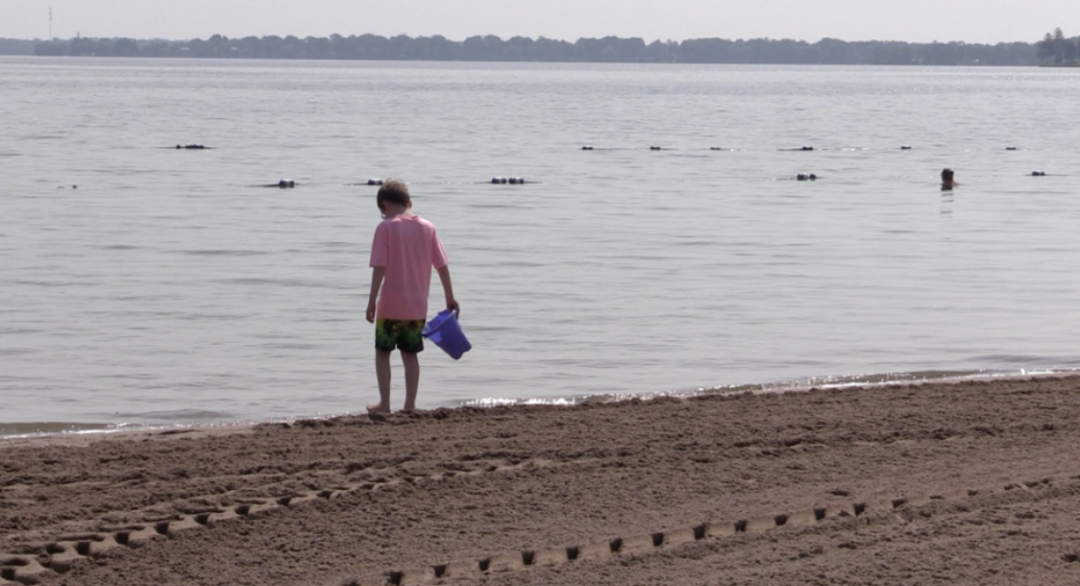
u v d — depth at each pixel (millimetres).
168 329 19750
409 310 13656
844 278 25484
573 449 11453
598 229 33781
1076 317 21250
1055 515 9398
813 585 8047
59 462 11039
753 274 25938
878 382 15969
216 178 48844
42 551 8734
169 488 10188
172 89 176250
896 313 21578
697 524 9250
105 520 9344
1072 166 61719
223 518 9367
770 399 13977
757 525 9312
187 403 15195
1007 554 8547
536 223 35156
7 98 131250
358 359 17766
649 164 60438
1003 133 94812
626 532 9125
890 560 8469
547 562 8586
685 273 25984
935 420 12672
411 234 13617
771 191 46812
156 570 8430
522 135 84062
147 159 58062
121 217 35219
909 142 83000
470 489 10148
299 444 11711
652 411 13234
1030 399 13805
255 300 22344
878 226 35125
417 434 12117
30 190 42531
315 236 31438
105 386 16047
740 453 11320
